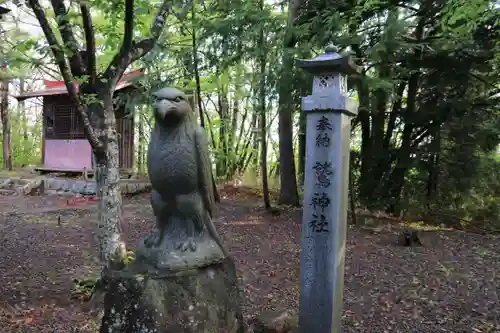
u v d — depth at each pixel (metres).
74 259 6.60
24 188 13.31
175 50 9.47
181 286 3.08
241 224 9.62
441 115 9.37
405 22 7.87
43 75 19.59
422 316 4.79
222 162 14.98
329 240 3.62
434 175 10.12
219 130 15.01
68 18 4.45
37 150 21.78
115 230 4.62
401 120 9.92
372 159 10.31
